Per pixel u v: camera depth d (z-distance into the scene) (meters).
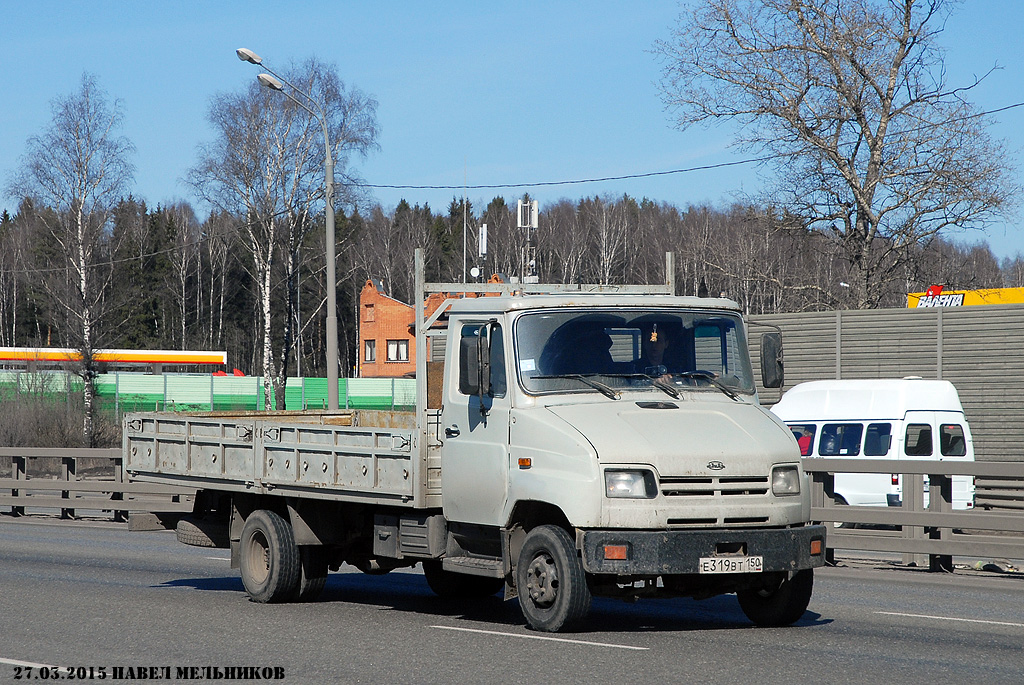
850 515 26.03
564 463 16.45
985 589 23.05
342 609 20.53
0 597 21.86
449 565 18.72
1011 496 40.53
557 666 14.56
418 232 182.75
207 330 191.25
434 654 15.57
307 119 98.94
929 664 14.67
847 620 18.62
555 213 174.38
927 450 36.91
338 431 20.08
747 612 18.14
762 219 66.19
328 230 50.28
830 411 38.69
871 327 47.34
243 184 99.00
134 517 23.59
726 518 16.17
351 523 21.34
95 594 22.41
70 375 83.62
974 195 60.09
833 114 62.69
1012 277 172.12
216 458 22.53
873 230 63.31
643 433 16.44
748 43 63.97
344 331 191.75
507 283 20.03
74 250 89.94
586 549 16.05
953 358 45.06
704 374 18.11
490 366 17.94
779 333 18.23
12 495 41.50
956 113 61.06
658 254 162.88
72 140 90.31
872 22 61.59
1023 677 13.88
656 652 15.50
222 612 20.02
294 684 13.83
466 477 18.17
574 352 17.77
